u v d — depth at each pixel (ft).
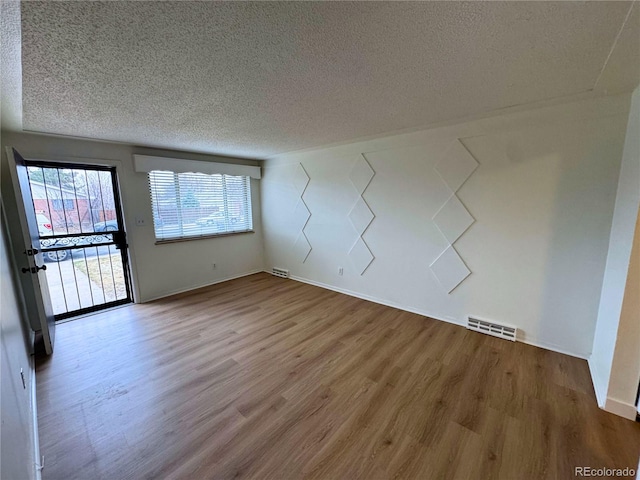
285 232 15.81
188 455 4.93
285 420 5.71
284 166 15.11
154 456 4.91
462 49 4.46
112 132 9.16
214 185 14.71
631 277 5.35
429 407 6.04
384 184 11.30
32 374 6.98
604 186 7.01
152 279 12.52
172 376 7.13
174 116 7.59
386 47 4.35
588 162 7.15
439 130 9.52
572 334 7.86
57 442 5.18
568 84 5.97
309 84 5.70
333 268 13.80
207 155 14.10
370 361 7.77
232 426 5.56
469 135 8.91
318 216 13.98
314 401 6.24
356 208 12.37
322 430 5.46
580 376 7.01
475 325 9.48
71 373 7.24
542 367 7.40
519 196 8.27
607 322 6.44
